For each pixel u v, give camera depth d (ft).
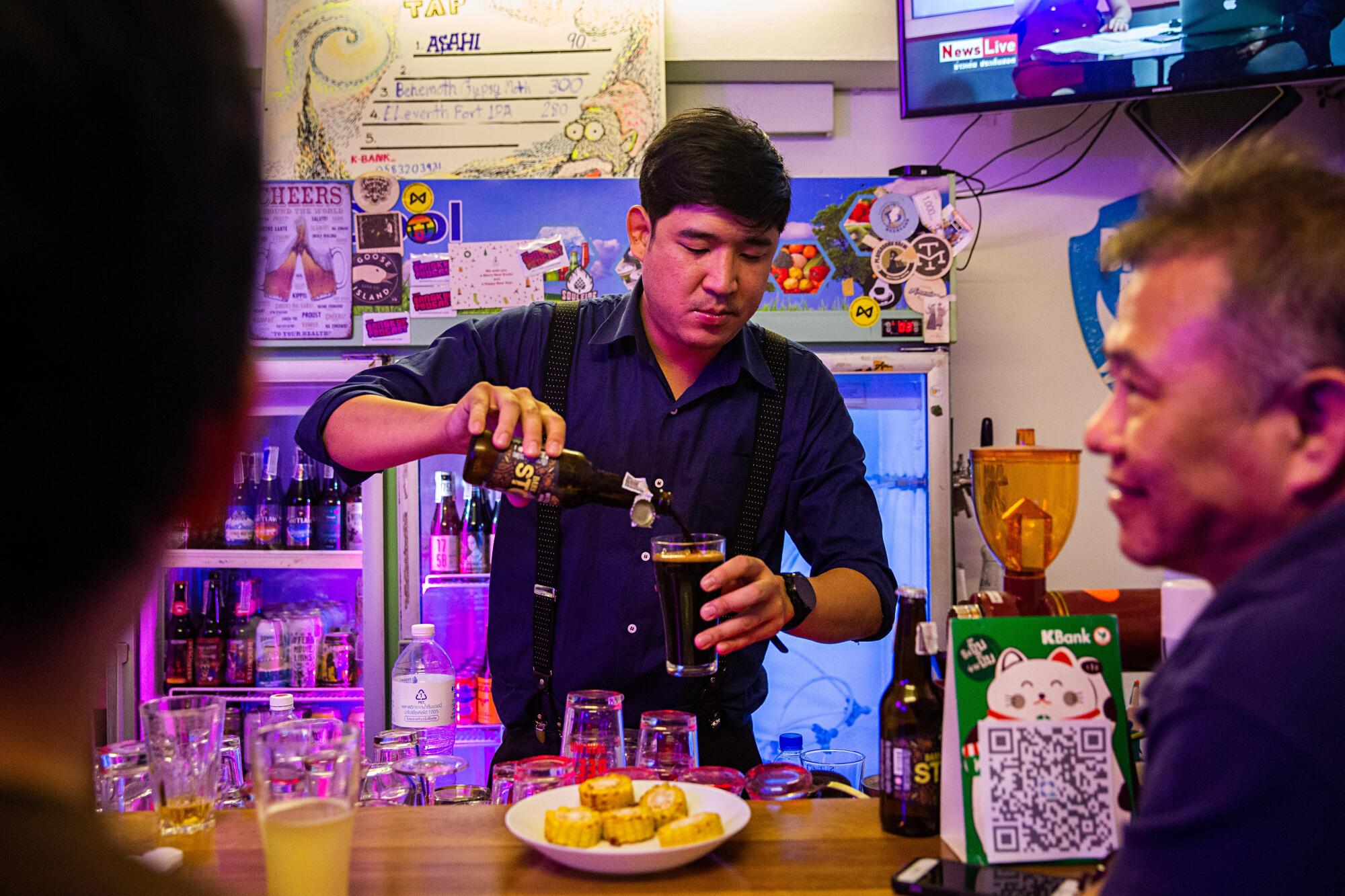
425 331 9.03
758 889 3.41
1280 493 2.26
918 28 9.62
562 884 3.46
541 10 10.00
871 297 9.04
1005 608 3.94
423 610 9.75
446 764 5.41
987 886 3.29
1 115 0.94
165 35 1.06
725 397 6.28
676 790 3.80
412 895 3.37
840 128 10.87
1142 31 9.21
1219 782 1.98
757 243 5.50
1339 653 1.96
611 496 4.33
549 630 5.97
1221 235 2.28
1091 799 3.63
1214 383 2.26
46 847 0.91
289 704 5.51
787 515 6.41
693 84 10.68
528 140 9.95
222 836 3.98
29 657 1.03
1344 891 1.90
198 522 1.19
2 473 0.98
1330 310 2.13
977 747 3.66
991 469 4.03
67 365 0.99
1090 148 10.77
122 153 1.00
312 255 9.02
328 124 9.96
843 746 9.87
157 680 9.18
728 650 4.46
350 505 9.61
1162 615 3.92
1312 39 8.93
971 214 10.86
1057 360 10.80
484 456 4.22
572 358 6.33
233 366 1.13
